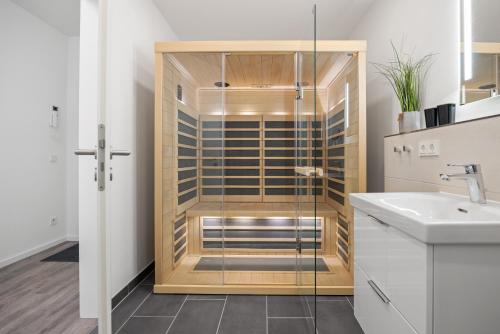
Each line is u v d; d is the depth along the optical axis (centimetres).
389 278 103
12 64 288
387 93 226
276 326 170
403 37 203
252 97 294
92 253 176
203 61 228
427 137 152
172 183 233
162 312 185
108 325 128
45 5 293
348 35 308
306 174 215
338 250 224
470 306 77
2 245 275
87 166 175
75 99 364
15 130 292
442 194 138
